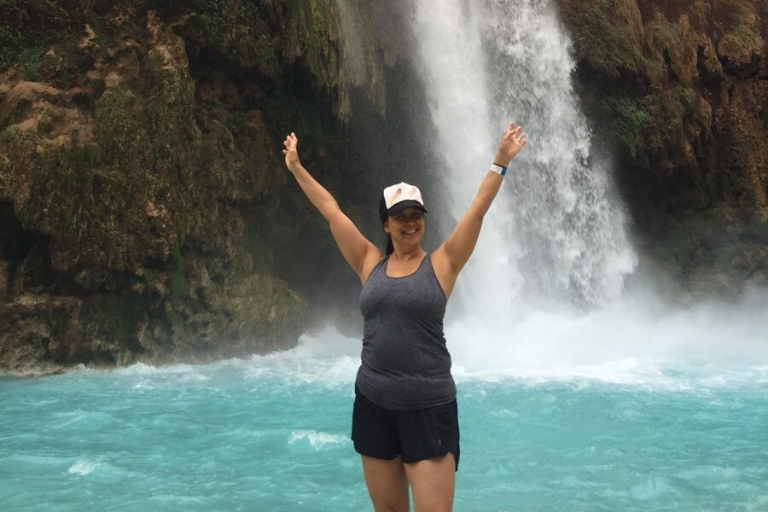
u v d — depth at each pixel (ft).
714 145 70.64
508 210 57.82
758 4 75.15
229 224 42.52
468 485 17.26
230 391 30.30
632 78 63.72
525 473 18.30
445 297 10.04
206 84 43.80
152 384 32.07
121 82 38.68
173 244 38.40
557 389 30.30
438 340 9.95
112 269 36.55
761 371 36.22
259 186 45.06
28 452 20.24
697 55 69.82
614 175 64.85
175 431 22.90
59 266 35.47
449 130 54.39
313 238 49.34
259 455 20.04
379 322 9.99
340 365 37.78
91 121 37.63
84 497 16.30
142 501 16.03
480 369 35.37
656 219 69.21
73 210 35.68
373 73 49.98
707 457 20.02
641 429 23.36
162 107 38.88
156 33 40.78
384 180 52.37
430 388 9.77
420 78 52.80
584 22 62.49
